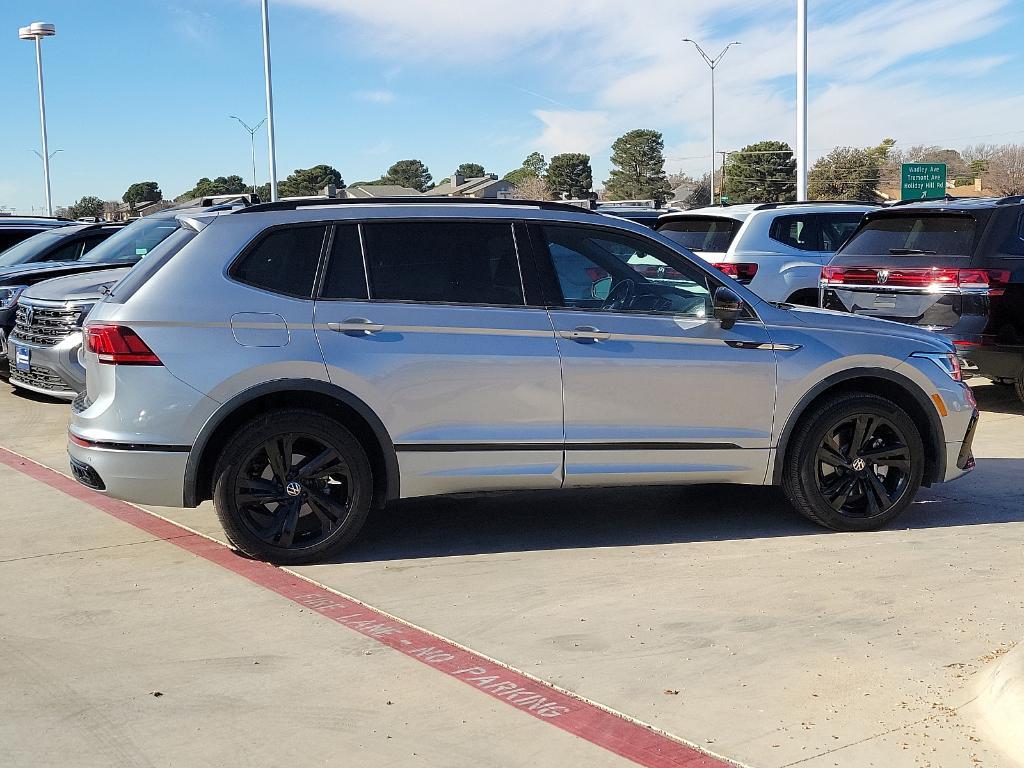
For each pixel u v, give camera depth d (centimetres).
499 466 557
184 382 526
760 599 490
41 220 1577
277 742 359
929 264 925
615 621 465
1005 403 1034
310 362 534
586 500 677
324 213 554
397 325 546
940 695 385
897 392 618
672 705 382
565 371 558
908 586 505
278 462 540
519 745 354
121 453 527
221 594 506
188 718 377
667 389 571
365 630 459
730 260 1175
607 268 578
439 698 391
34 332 973
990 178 7788
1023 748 341
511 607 484
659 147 8962
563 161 9225
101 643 447
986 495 681
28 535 607
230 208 603
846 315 619
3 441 881
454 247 562
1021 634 441
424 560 557
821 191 7881
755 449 587
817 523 606
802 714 372
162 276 536
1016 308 896
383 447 547
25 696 396
